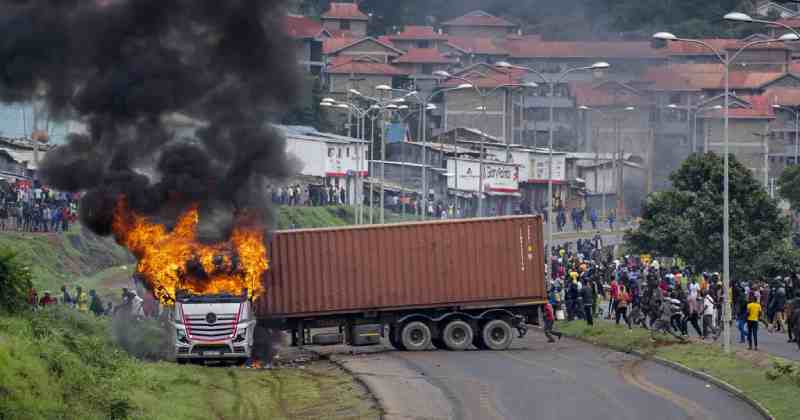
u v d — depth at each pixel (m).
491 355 98.88
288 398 78.06
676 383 82.06
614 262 157.62
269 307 101.12
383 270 102.81
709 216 167.12
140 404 65.56
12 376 58.81
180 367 84.69
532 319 105.81
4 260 79.44
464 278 103.44
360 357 98.44
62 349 69.50
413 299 102.88
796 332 97.62
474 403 74.25
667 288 110.44
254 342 98.88
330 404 75.25
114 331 94.06
